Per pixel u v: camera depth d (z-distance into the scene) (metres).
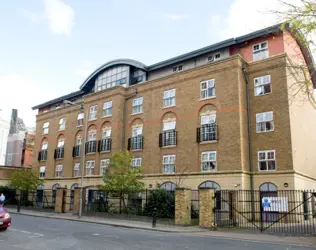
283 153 21.03
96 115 32.12
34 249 9.86
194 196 22.98
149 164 26.78
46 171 37.69
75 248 10.15
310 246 11.65
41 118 40.97
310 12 9.12
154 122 27.41
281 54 22.23
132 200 24.69
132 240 12.28
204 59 26.62
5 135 58.97
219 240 12.89
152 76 30.05
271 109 22.08
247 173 21.83
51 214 25.69
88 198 30.27
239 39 24.50
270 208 16.89
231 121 22.48
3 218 14.06
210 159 23.14
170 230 15.98
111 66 32.97
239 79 22.83
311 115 27.55
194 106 24.89
